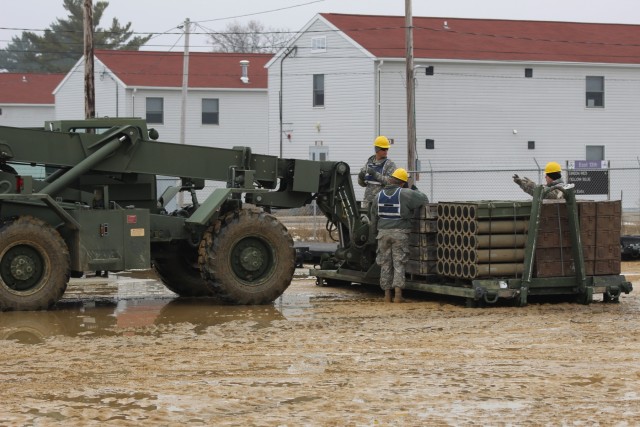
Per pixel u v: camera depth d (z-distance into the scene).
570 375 9.85
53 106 65.12
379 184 16.55
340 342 11.84
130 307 15.46
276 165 16.39
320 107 47.34
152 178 16.05
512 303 15.24
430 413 8.37
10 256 14.34
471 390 9.20
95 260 14.85
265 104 56.19
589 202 15.20
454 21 49.53
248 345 11.67
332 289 17.77
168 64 55.72
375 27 47.28
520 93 47.53
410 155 32.59
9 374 10.04
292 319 13.90
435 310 14.70
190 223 15.41
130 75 54.06
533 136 47.81
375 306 15.26
